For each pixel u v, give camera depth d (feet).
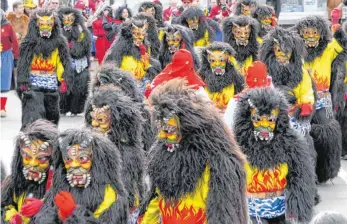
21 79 47.37
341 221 19.44
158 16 59.57
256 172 26.08
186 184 22.13
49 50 47.16
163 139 22.50
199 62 44.11
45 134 24.81
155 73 44.88
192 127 21.97
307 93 36.76
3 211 24.99
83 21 58.23
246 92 26.40
